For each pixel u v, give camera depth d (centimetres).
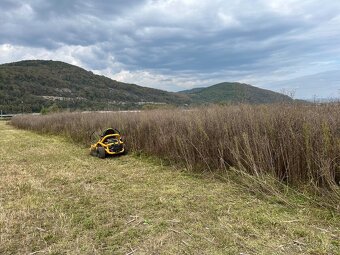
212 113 653
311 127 420
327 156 375
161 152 719
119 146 812
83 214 363
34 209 382
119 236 301
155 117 851
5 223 332
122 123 1005
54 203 407
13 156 835
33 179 547
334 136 392
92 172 608
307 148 399
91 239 295
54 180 543
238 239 282
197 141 605
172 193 442
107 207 388
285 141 445
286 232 291
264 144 463
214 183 492
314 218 320
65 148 1005
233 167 503
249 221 322
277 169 452
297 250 256
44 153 890
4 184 511
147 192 454
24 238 298
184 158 621
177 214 356
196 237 292
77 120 1406
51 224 333
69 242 289
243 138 504
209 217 342
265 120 507
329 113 462
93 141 1039
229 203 386
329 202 343
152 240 289
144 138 824
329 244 261
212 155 576
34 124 1969
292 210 347
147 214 360
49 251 271
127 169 632
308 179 402
